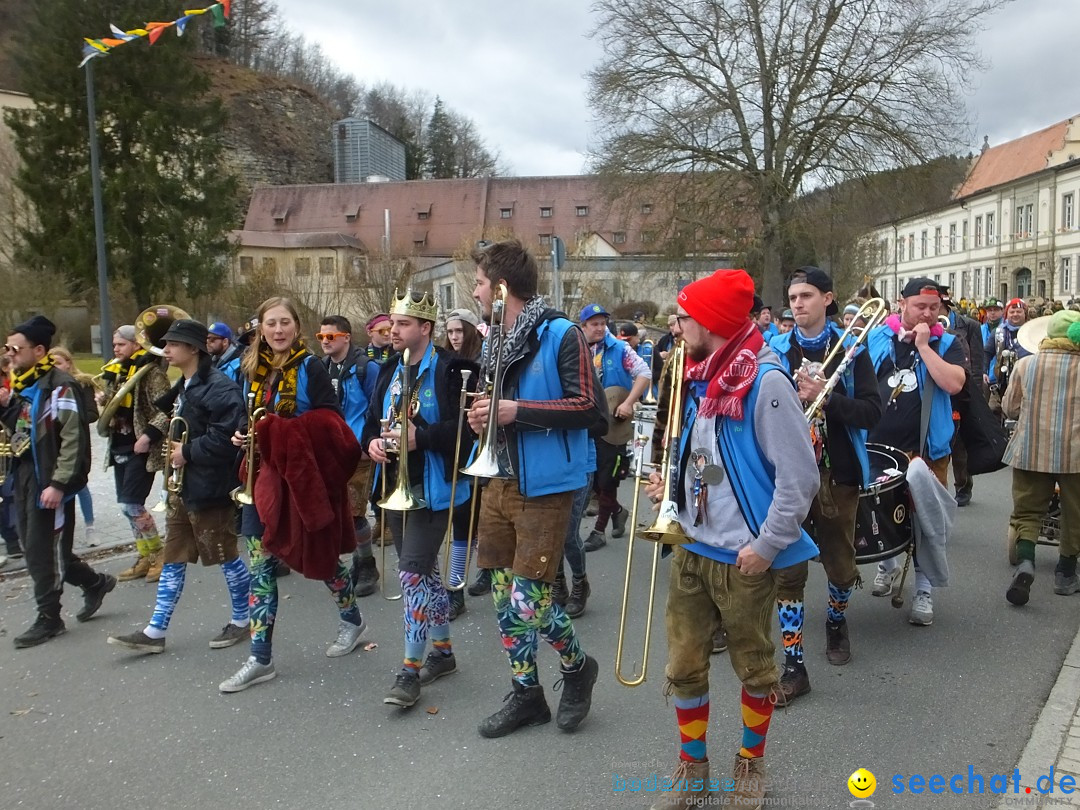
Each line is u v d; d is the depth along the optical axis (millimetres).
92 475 9820
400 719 3734
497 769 3277
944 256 62281
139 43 30750
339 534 4117
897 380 4832
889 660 4234
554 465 3309
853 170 24828
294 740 3562
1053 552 6078
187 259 30672
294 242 45188
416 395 3869
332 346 6297
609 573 5953
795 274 4047
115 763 3404
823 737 3447
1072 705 3627
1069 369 4855
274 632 4871
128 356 6062
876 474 4457
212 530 4469
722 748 3393
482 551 3496
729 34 25703
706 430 2701
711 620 2844
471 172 91125
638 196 27031
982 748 3332
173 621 5090
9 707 3936
